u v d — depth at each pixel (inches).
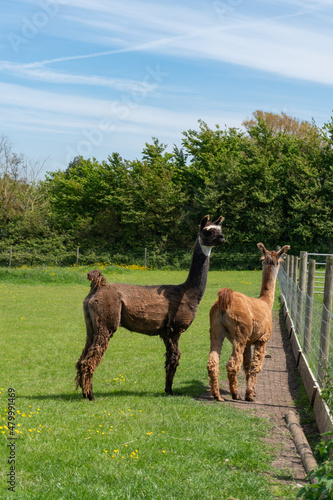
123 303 332.5
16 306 786.2
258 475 206.8
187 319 344.2
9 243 1792.6
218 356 332.5
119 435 244.1
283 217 1646.2
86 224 1814.7
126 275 1364.4
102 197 1850.4
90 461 211.3
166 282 1179.3
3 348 503.5
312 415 297.3
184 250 1715.1
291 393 358.9
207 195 1643.7
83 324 652.7
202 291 348.2
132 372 413.1
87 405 305.1
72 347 517.7
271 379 397.4
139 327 340.2
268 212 1637.6
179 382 380.8
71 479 191.6
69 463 207.6
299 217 1596.9
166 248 1749.5
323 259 1603.1
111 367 431.2
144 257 1675.7
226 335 334.0
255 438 252.7
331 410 255.9
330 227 1578.5
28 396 333.7
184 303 342.6
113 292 330.3
